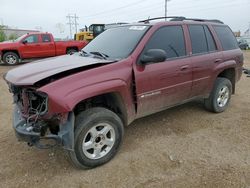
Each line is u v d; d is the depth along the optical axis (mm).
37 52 14359
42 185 2996
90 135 3203
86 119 3088
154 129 4441
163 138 4113
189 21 4527
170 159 3500
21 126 3121
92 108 3238
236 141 4020
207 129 4465
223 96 5223
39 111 3020
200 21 4812
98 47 4117
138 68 3549
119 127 3430
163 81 3877
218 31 5059
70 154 3107
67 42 15258
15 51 13984
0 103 6051
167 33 4055
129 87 3461
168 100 4148
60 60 3697
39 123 3018
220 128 4504
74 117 3008
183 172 3215
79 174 3193
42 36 14453
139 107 3707
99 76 3146
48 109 2830
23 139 3047
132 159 3508
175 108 5477
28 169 3297
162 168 3303
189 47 4336
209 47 4758
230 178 3088
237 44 5570
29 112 3135
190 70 4273
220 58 4867
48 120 3000
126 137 4137
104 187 2959
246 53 22547
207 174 3168
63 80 2896
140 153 3660
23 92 3105
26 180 3084
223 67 4914
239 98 6391
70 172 3234
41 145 3033
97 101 3482
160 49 3781
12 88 3338
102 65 3281
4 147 3832
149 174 3184
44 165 3383
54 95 2777
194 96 4664
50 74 2938
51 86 2820
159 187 2945
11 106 5816
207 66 4594
